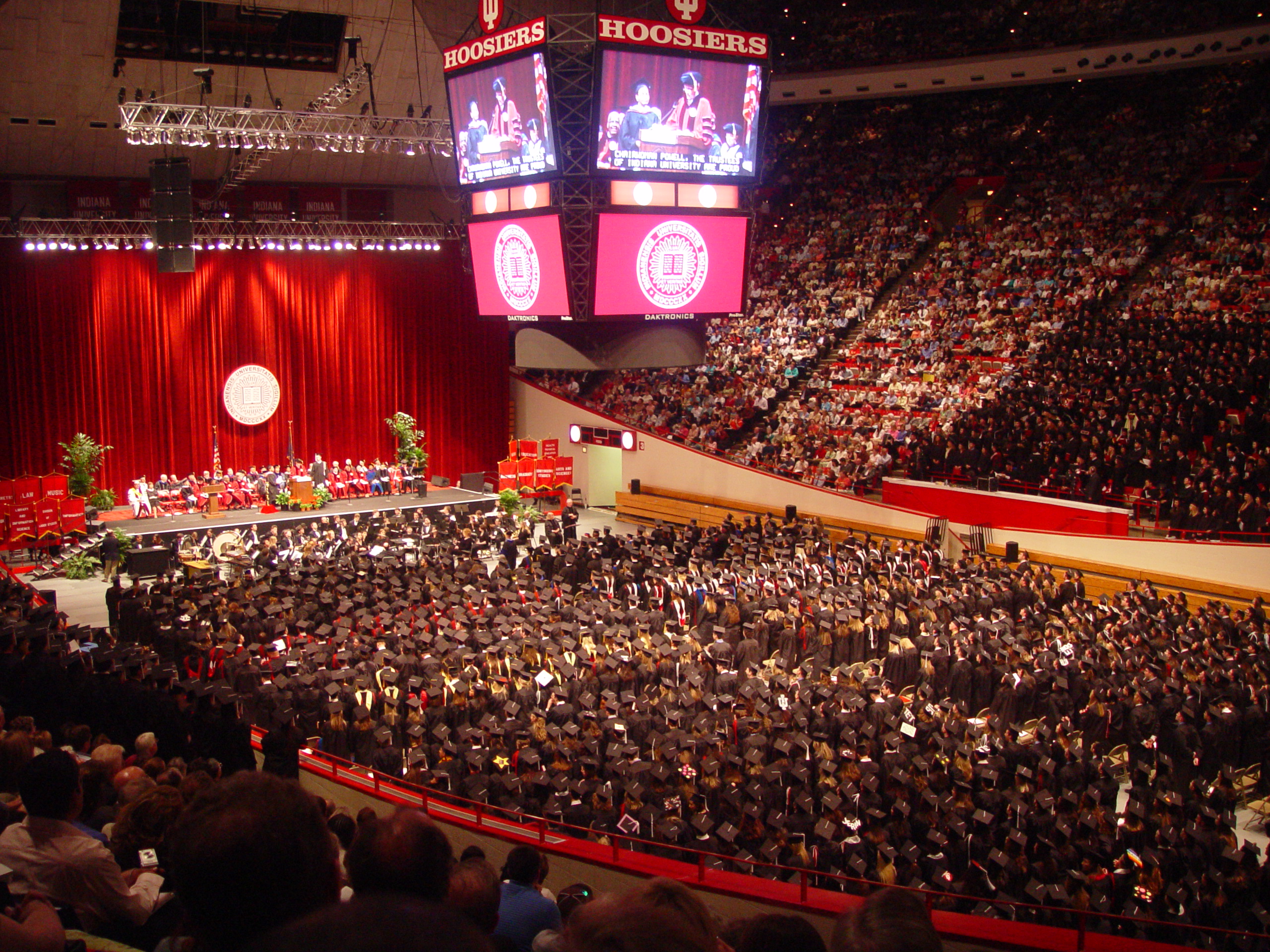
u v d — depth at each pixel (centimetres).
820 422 3550
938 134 4300
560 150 2325
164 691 1423
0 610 1814
